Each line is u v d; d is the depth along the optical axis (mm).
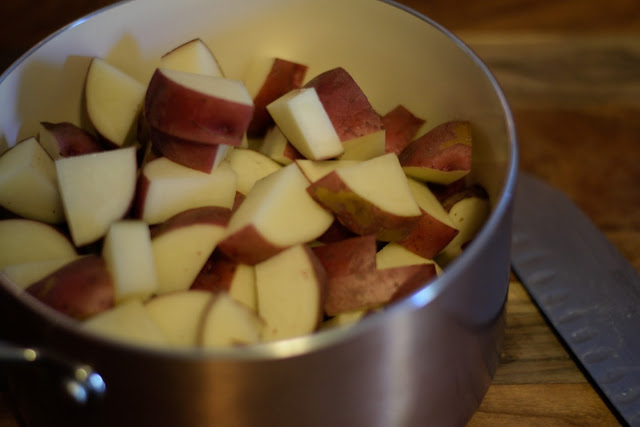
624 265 556
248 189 527
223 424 428
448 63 527
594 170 649
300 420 429
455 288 428
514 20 714
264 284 476
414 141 544
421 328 426
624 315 533
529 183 601
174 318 453
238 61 563
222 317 443
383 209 489
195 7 541
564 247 565
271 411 425
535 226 577
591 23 714
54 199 505
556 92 681
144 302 466
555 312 536
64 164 489
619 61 695
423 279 480
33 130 529
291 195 491
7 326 440
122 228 472
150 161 504
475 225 520
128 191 492
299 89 530
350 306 479
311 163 518
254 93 553
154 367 407
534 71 688
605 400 507
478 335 465
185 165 503
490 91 504
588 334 526
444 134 525
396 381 435
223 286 480
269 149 542
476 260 432
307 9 547
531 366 521
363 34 548
